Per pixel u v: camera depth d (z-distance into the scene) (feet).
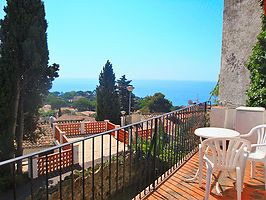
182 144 15.65
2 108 31.48
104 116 78.18
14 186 5.77
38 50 33.22
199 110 18.75
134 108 120.16
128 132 13.32
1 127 31.91
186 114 16.29
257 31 25.34
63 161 31.68
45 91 35.70
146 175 11.50
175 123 14.82
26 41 31.58
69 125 52.60
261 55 21.21
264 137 12.26
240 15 27.14
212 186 11.69
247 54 26.40
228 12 28.55
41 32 33.63
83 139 7.57
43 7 34.35
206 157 10.59
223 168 9.97
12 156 32.76
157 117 11.93
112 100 78.48
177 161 15.02
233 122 18.74
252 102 22.08
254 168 12.51
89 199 24.82
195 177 12.49
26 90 34.30
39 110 36.83
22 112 34.50
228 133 11.74
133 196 11.32
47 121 62.34
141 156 11.60
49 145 50.93
